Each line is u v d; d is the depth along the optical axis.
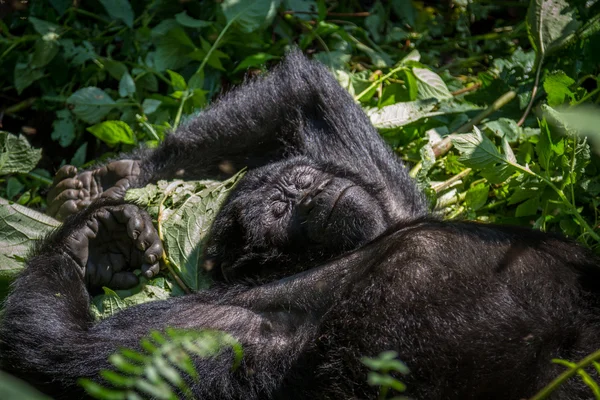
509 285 5.48
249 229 6.47
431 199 7.54
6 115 9.62
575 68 8.28
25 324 5.91
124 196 6.93
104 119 9.34
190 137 7.75
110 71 9.34
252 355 5.68
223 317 5.95
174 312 5.97
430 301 5.43
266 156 7.70
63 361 5.71
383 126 8.36
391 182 7.12
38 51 9.34
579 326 5.33
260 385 5.61
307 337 5.72
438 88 8.79
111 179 7.48
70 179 7.45
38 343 5.82
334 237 6.24
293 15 9.96
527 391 5.14
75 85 9.80
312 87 7.56
